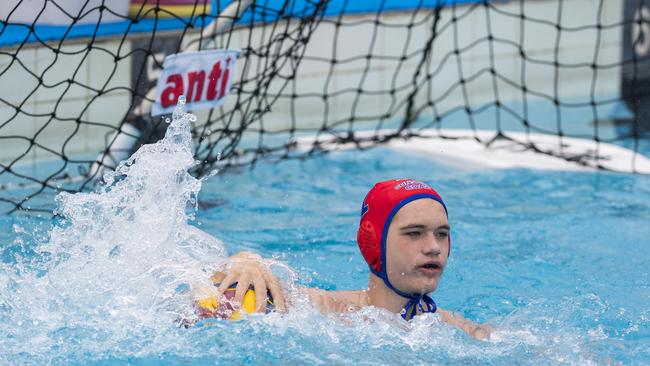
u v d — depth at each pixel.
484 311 12.83
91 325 10.88
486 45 29.91
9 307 11.34
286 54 19.47
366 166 21.62
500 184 20.17
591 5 31.66
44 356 10.21
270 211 17.84
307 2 19.20
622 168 21.42
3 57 19.88
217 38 21.66
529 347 10.93
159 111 17.77
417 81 28.55
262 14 19.16
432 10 28.42
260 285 11.23
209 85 18.30
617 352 11.06
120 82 21.09
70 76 20.98
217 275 11.60
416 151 23.06
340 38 26.69
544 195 19.30
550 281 14.13
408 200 10.86
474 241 16.17
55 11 17.28
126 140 18.31
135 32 19.08
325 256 15.17
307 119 26.34
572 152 22.73
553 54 31.36
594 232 16.73
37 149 21.05
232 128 23.30
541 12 30.84
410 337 10.88
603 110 29.02
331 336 10.76
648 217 17.69
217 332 10.66
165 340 10.55
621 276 14.41
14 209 16.69
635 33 31.30
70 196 12.86
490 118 28.28
